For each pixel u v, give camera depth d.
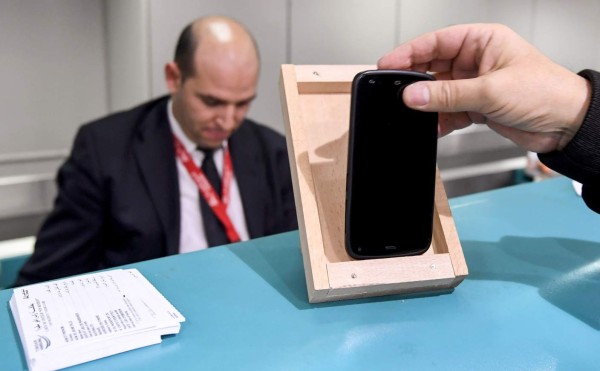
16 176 1.88
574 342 0.38
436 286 0.45
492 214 0.64
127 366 0.33
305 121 0.47
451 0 2.40
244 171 1.36
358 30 2.17
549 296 0.44
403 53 0.54
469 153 2.70
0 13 1.80
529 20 2.67
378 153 0.43
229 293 0.43
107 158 1.20
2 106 1.88
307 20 2.03
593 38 2.96
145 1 1.66
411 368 0.34
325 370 0.34
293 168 0.44
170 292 0.43
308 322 0.39
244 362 0.34
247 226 1.33
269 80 2.00
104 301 0.39
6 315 0.39
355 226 0.43
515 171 2.82
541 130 0.46
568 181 0.77
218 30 1.28
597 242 0.56
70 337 0.34
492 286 0.46
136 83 1.80
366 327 0.39
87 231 1.19
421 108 0.43
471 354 0.36
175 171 1.26
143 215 1.19
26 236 1.86
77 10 1.94
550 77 0.44
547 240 0.56
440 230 0.47
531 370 0.34
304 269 0.45
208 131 1.30
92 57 2.01
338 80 0.47
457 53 0.54
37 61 1.90
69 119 2.02
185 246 1.27
